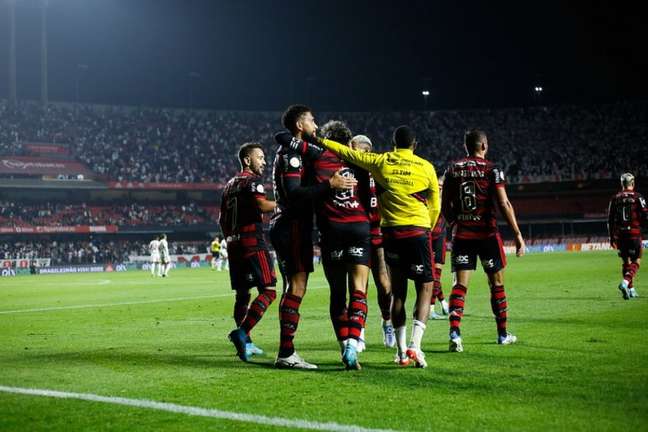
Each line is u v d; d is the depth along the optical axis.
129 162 93.94
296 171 10.53
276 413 7.61
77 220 86.50
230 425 7.15
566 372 9.57
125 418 7.51
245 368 10.59
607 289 24.64
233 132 107.19
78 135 95.31
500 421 7.12
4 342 14.27
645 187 95.25
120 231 87.94
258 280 11.91
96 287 38.38
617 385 8.66
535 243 95.06
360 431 6.81
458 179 12.86
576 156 101.94
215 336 14.95
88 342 14.12
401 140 11.10
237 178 12.30
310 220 10.97
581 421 7.07
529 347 11.94
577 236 97.88
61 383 9.47
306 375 9.91
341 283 11.00
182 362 11.24
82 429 7.11
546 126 109.12
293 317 10.66
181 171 96.06
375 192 11.70
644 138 101.06
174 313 20.80
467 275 12.49
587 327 14.35
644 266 40.25
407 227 10.77
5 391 8.93
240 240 12.04
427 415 7.40
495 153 106.12
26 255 79.88
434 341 13.38
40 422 7.39
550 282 29.19
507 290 25.53
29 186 84.69
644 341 12.27
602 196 99.69
